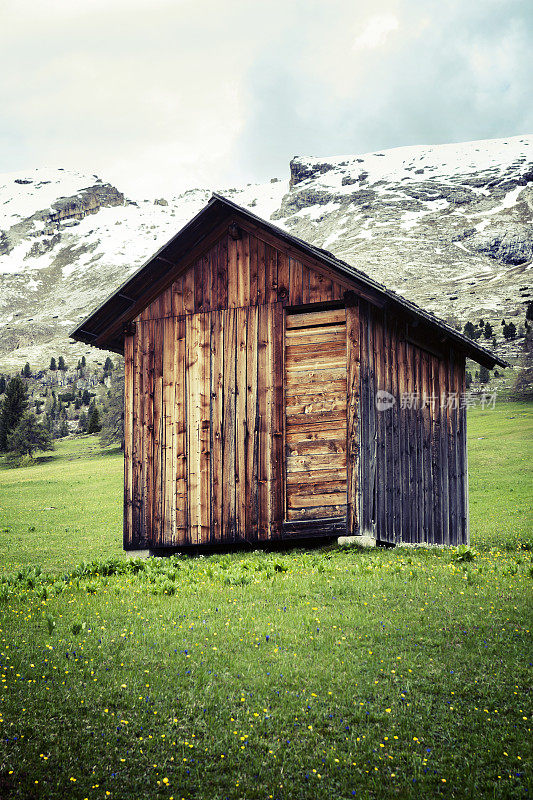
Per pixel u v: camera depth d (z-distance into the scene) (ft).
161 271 68.85
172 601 44.80
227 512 64.08
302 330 64.23
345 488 60.49
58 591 49.01
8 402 466.70
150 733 27.71
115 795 23.98
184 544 65.21
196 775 25.00
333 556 56.49
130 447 68.64
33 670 33.04
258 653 34.73
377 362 63.21
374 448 61.36
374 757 25.54
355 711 28.73
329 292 62.95
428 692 30.19
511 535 85.10
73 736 27.50
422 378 70.54
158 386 68.44
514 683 30.45
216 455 65.26
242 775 24.97
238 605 42.78
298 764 25.48
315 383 62.85
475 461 198.29
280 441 63.05
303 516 61.52
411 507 66.28
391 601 41.93
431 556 56.49
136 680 32.07
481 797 22.97
